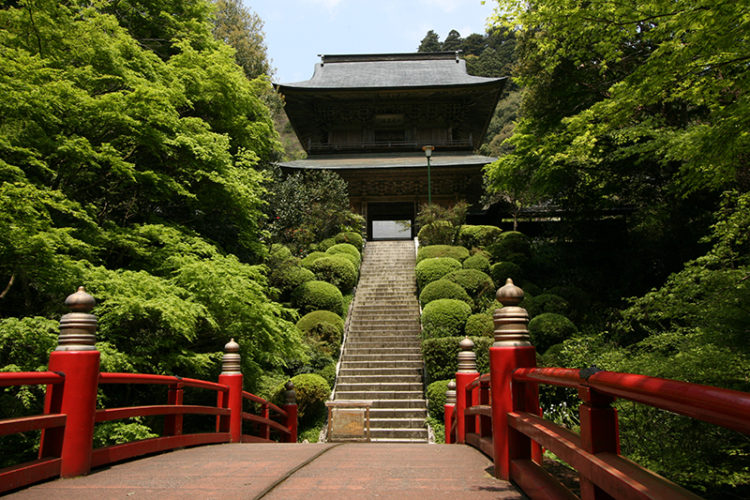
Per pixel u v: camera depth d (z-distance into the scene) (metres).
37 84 6.14
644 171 13.34
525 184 15.44
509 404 2.67
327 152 24.50
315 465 3.36
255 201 9.68
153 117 7.10
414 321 13.42
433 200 22.14
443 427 9.21
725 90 5.84
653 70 5.34
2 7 8.43
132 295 5.98
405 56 28.94
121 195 8.52
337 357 11.89
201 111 10.22
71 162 6.80
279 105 24.09
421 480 2.81
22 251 5.39
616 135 10.22
